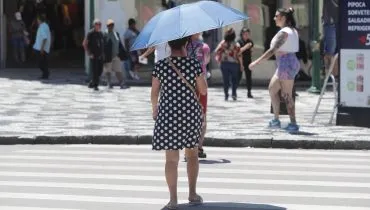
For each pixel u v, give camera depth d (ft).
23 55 216.33
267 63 186.80
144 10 189.88
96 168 80.38
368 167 81.66
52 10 233.35
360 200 64.18
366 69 107.24
